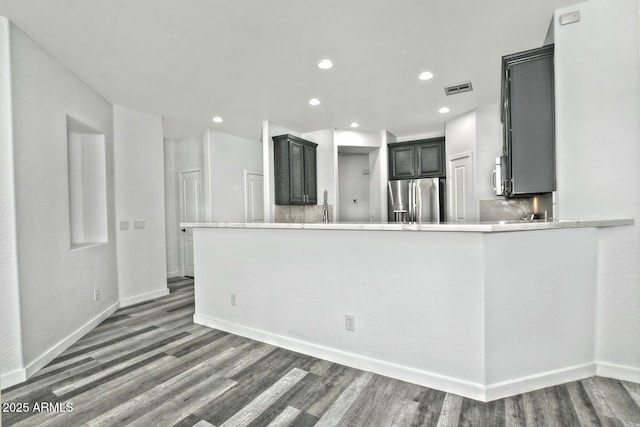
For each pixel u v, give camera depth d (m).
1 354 2.04
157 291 4.19
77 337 2.79
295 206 5.22
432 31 2.37
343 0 2.01
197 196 5.30
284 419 1.68
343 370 2.18
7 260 2.09
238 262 2.85
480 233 1.78
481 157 4.10
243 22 2.22
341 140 5.20
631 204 1.96
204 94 3.51
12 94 2.14
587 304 2.01
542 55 2.23
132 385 2.03
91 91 3.25
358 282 2.21
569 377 1.97
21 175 2.20
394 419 1.66
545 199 3.12
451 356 1.90
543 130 2.24
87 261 3.05
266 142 4.65
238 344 2.64
